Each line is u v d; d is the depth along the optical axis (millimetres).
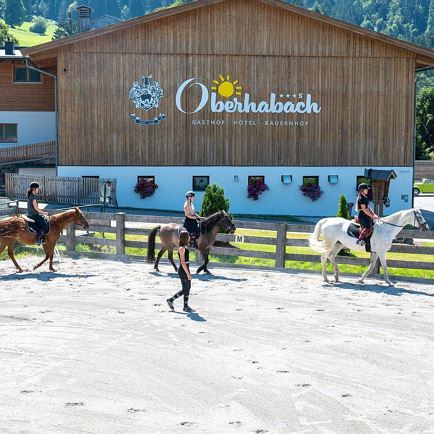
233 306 16422
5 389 10859
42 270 20781
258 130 41594
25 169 48875
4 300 16750
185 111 41219
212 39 41000
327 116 41688
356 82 41594
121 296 17266
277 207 41938
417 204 54000
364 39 41406
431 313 16125
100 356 12516
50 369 11797
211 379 11414
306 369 11984
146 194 40969
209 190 26875
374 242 19031
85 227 20562
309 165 41812
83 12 48719
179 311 15859
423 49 41062
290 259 21500
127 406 10242
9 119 50219
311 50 41312
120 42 40594
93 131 40812
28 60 41625
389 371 11945
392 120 41875
